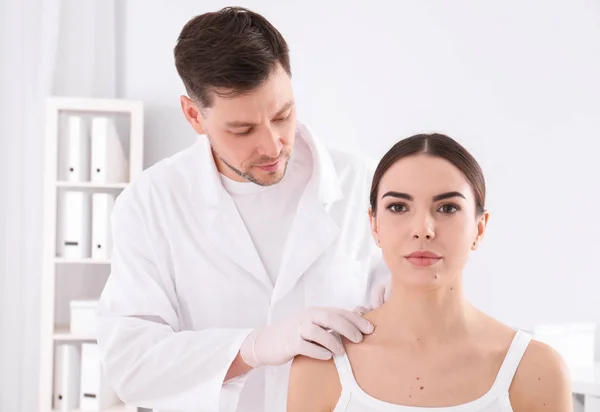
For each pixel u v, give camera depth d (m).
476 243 0.94
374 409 0.89
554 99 3.07
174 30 2.92
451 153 0.90
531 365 0.90
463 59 3.01
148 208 1.39
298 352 0.95
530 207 3.03
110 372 1.28
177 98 2.92
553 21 3.07
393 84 2.98
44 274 2.63
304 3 2.94
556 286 3.04
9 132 2.81
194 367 1.20
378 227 0.94
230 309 1.37
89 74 2.87
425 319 0.92
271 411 1.33
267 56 1.13
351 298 1.40
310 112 2.94
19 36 2.81
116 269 1.39
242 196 1.39
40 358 2.69
